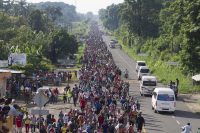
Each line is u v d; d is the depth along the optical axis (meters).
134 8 172.12
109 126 38.69
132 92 73.25
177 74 87.75
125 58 147.38
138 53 147.12
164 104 55.16
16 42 104.12
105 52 142.00
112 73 82.44
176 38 109.38
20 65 68.56
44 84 78.25
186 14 65.19
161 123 49.22
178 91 74.56
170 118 52.53
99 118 40.62
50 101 59.56
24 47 89.81
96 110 47.47
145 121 50.09
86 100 52.81
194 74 75.06
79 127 37.12
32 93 60.66
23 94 61.53
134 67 119.56
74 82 83.50
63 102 61.06
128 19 174.12
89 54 131.25
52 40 114.00
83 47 184.00
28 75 70.06
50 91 59.78
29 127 41.06
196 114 55.72
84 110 45.53
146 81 69.12
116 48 191.38
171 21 111.75
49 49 113.12
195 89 75.19
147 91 68.75
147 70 89.69
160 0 174.50
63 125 36.97
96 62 107.19
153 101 57.19
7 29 118.56
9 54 72.44
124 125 39.72
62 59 115.56
